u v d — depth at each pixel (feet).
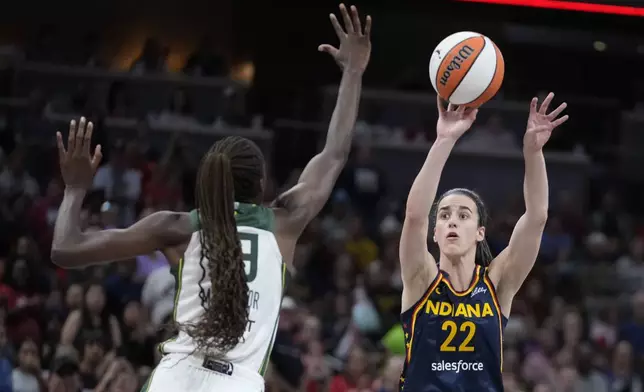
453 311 17.76
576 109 59.57
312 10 59.77
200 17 58.54
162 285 34.81
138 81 53.98
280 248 15.76
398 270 44.93
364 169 51.78
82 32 56.75
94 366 31.50
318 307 40.78
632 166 57.98
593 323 43.93
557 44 58.90
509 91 59.57
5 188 44.80
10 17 55.98
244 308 14.88
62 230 14.94
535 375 37.93
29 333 33.22
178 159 47.21
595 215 54.08
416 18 59.41
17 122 49.83
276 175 53.67
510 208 52.65
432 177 17.48
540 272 46.78
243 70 59.16
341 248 45.34
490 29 58.59
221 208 15.15
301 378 32.68
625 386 39.65
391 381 32.71
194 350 15.11
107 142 47.93
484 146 55.77
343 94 16.98
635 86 60.23
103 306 32.99
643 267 48.47
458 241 17.89
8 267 36.42
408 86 59.21
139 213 44.04
